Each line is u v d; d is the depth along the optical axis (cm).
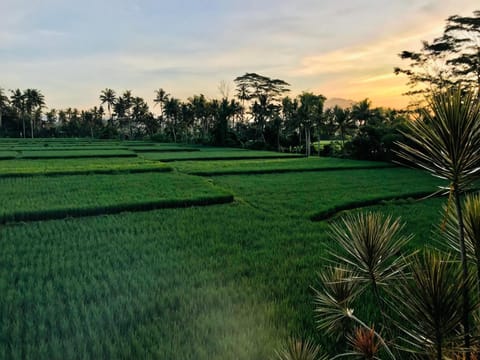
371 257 219
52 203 1280
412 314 174
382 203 1437
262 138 5872
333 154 4181
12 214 1105
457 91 158
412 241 840
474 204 193
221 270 683
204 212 1254
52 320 479
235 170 2397
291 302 542
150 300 548
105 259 748
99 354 396
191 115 7131
